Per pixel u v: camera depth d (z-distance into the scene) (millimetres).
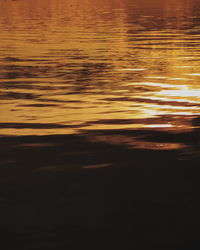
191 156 8273
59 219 5832
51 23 41375
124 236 5426
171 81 16562
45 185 6938
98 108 12484
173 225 5652
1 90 15086
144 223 5707
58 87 15562
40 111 12133
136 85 15891
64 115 11680
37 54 23453
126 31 34344
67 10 58844
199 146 8898
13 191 6715
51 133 9945
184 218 5820
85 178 7207
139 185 6891
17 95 14289
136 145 8992
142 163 7898
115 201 6332
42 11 57406
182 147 8836
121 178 7188
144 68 19438
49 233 5500
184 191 6641
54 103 13133
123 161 8016
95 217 5867
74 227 5633
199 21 42188
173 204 6211
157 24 39750
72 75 17875
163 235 5441
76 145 9023
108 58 22188
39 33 33062
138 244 5266
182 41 28656
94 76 17656
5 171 7559
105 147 8875
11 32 33875
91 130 10188
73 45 26781
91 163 7914
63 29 35812
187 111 12109
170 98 13828
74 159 8148
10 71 18766
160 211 6012
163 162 7953
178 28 36469
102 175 7336
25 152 8586
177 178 7164
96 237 5410
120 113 11891
